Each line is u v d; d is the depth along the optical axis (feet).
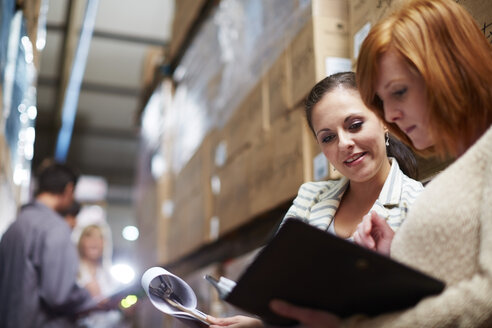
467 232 2.39
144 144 16.74
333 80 3.89
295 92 6.07
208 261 11.62
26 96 9.98
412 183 3.73
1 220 7.82
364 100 3.10
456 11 2.86
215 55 9.71
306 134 5.86
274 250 2.31
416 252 2.54
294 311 2.54
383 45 2.88
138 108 17.39
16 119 8.77
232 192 8.30
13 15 8.09
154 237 13.96
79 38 15.58
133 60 17.34
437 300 2.33
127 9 14.94
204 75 10.52
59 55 16.79
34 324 7.42
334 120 3.76
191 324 3.84
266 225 8.35
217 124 9.34
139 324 13.94
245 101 7.83
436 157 4.26
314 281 2.43
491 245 2.23
